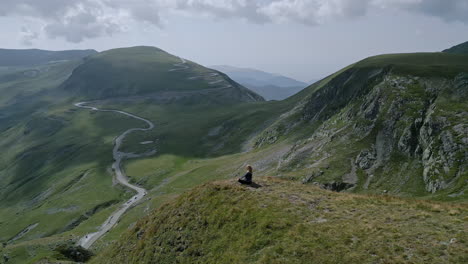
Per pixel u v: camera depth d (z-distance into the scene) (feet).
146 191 506.07
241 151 597.11
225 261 76.38
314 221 80.18
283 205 89.35
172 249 90.02
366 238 69.77
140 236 107.04
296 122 523.70
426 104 279.08
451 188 183.21
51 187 638.53
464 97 262.88
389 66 386.32
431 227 71.05
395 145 262.26
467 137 210.79
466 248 60.44
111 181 571.28
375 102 314.76
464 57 430.61
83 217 453.99
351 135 303.27
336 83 494.59
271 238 76.69
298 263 67.00
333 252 67.21
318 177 250.78
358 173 246.68
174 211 104.12
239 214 88.58
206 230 89.51
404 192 211.41
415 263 59.41
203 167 499.51
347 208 86.94
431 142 230.27
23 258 297.74
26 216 515.09
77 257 167.22
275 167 355.15
